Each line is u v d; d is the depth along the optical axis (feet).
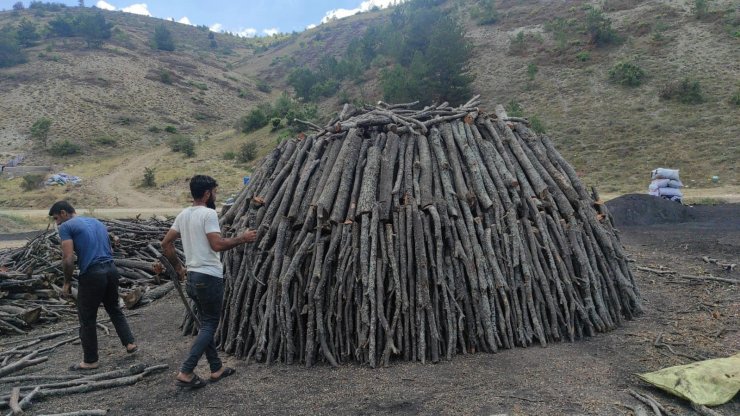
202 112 234.17
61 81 227.20
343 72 199.62
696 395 13.21
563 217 20.75
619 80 123.85
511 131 22.74
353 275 17.26
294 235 19.15
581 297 19.57
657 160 87.20
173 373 16.74
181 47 419.33
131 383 15.96
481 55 160.86
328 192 18.83
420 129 21.83
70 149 163.43
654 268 30.35
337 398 14.20
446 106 24.61
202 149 162.61
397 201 18.71
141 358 18.38
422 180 19.62
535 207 19.72
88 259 16.83
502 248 18.78
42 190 114.11
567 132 104.94
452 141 21.27
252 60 403.13
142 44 342.44
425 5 229.45
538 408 13.05
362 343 16.76
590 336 18.93
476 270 18.11
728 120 95.30
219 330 19.07
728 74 114.01
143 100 228.63
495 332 17.70
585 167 89.81
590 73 131.64
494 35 176.45
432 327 17.01
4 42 249.75
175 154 157.48
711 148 86.84
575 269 19.95
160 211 88.22
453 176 20.36
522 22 182.29
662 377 14.14
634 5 168.04
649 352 17.15
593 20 147.64
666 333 19.01
